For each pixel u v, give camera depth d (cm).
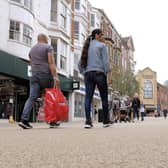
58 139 479
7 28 2062
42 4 2620
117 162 280
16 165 263
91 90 789
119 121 2450
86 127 785
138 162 281
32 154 326
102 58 784
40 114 1345
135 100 2520
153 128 795
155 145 404
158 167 258
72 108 3097
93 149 367
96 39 797
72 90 2959
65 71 2947
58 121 842
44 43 797
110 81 838
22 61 2034
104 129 732
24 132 629
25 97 2269
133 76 4988
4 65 1847
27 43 2194
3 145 400
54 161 284
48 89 812
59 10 2833
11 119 1875
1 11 2019
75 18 3469
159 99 10519
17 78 2070
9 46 2066
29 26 2217
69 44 3072
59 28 2791
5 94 2102
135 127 852
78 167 256
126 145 405
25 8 2178
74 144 415
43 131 661
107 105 819
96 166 261
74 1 3391
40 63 780
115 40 5694
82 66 794
